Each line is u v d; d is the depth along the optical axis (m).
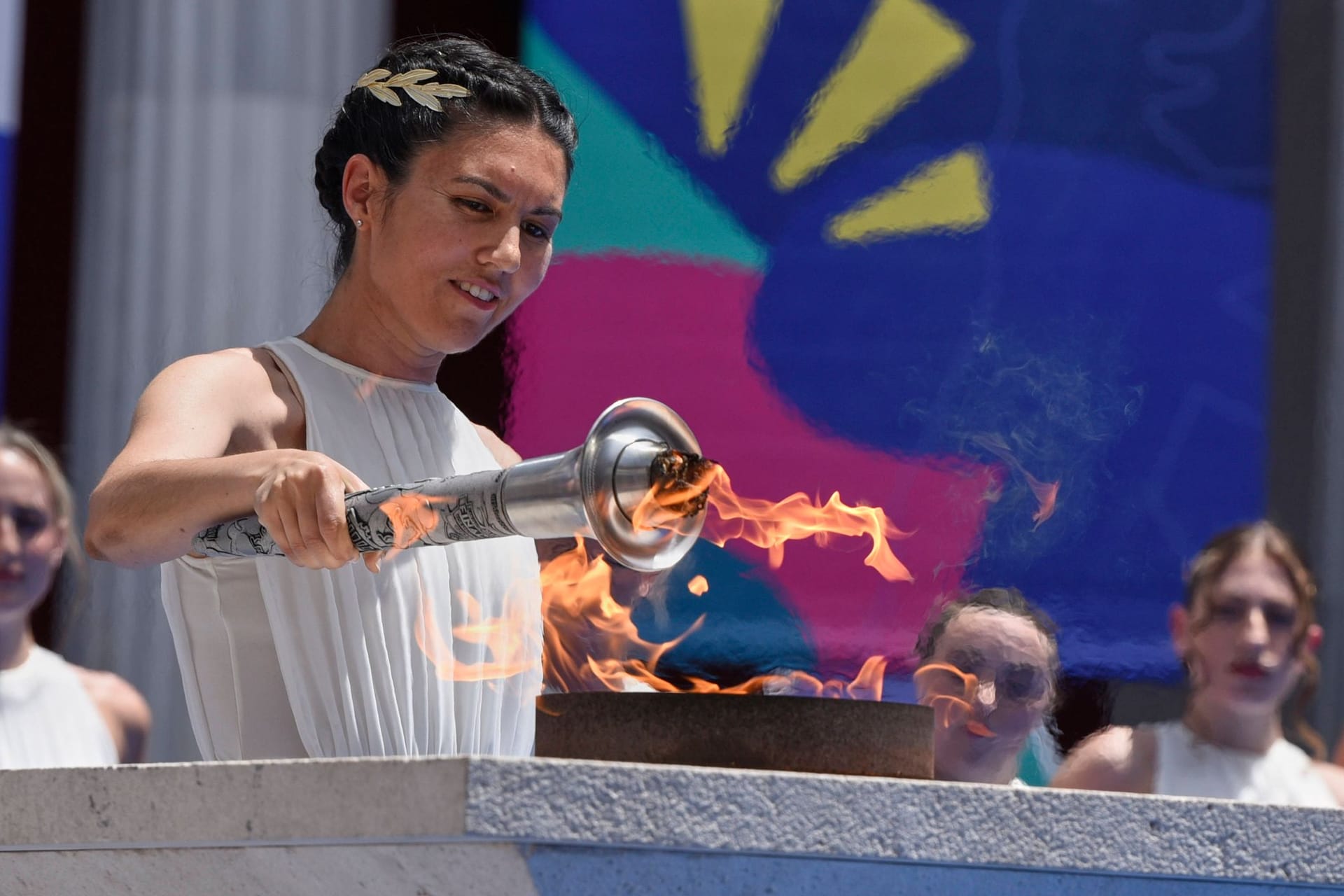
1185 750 8.47
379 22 12.20
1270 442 12.48
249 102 11.99
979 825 2.98
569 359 12.00
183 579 4.66
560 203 4.97
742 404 12.21
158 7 11.98
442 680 4.66
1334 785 8.52
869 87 12.53
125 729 10.07
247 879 3.05
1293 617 8.48
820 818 2.84
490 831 2.56
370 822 2.70
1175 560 12.14
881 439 12.27
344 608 4.53
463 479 3.45
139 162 11.89
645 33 12.47
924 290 12.44
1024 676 7.65
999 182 12.53
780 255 12.39
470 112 4.77
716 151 12.42
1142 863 3.12
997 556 11.91
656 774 2.71
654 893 2.75
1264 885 3.31
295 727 4.57
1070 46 12.68
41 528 9.39
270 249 11.91
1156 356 12.53
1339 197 12.73
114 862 3.25
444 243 4.75
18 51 11.89
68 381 11.77
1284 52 13.05
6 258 11.76
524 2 12.45
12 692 9.38
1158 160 12.73
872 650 11.42
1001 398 12.33
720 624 11.39
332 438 4.75
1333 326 12.59
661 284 12.26
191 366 4.62
